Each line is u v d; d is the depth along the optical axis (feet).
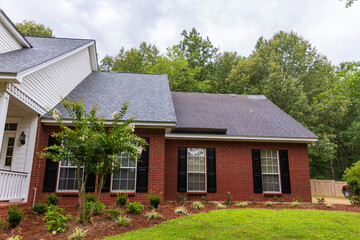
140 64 100.01
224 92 92.94
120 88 41.22
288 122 42.78
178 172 35.91
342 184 59.21
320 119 79.25
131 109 33.91
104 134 20.53
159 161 32.24
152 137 32.94
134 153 21.80
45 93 29.86
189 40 113.70
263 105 50.29
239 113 44.93
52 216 19.80
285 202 36.04
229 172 36.58
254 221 22.59
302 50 86.69
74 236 17.30
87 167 20.66
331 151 71.56
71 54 34.88
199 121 39.63
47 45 36.37
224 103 49.39
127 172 31.86
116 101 36.04
